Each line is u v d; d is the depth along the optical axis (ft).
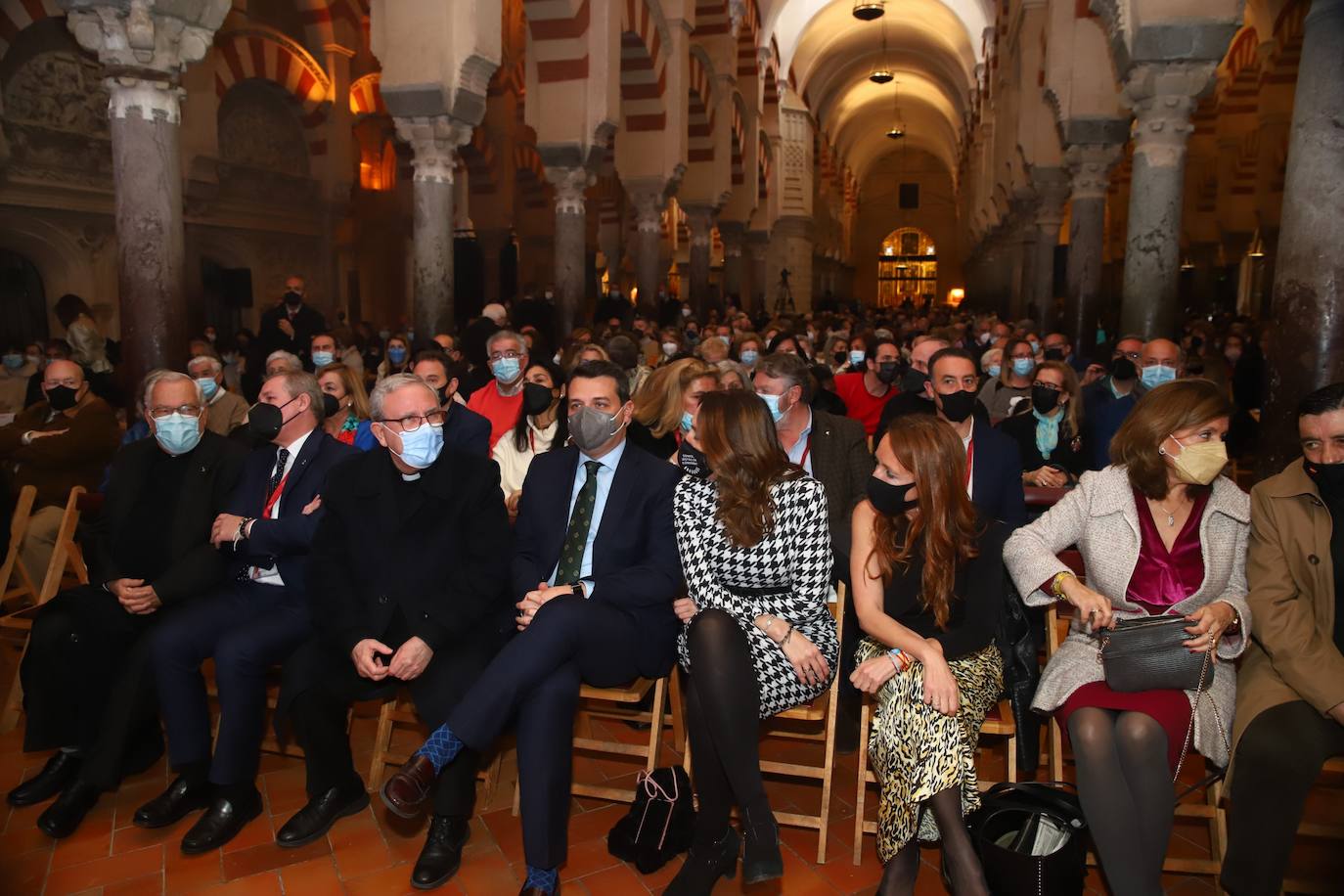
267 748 12.50
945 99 122.11
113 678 11.50
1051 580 9.71
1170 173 25.80
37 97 38.06
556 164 39.78
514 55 65.05
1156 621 9.10
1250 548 9.66
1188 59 24.62
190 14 20.89
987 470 11.89
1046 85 37.68
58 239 39.65
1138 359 19.97
